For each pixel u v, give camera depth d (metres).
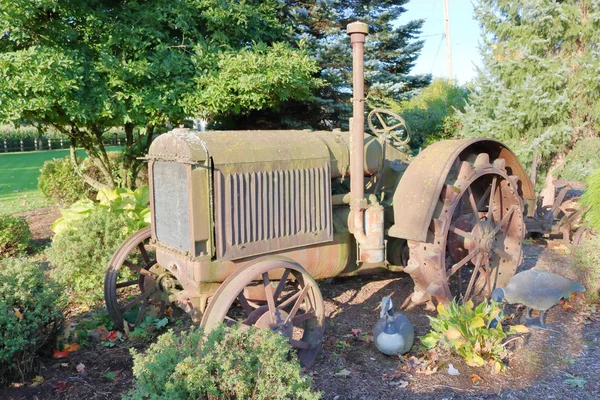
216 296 3.01
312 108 8.94
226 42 7.37
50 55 5.65
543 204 7.30
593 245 4.54
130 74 6.30
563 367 3.27
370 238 3.64
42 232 7.96
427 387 3.03
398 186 3.87
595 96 8.52
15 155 24.81
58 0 6.27
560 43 8.89
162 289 3.98
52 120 6.97
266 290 3.19
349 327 3.97
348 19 9.22
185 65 6.70
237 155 3.23
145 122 6.85
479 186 4.75
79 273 4.87
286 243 3.47
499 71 9.09
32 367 3.26
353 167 3.65
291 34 8.34
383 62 9.77
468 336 3.29
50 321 3.45
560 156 9.13
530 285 3.91
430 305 4.36
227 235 3.20
